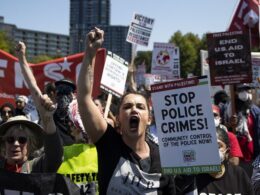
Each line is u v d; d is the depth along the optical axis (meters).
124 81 5.32
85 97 3.30
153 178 3.24
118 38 136.38
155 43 13.22
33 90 3.95
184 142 3.25
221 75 7.82
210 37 7.90
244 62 7.65
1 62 9.16
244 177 4.00
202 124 3.20
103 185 3.25
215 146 3.16
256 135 7.75
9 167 3.66
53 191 3.42
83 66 3.31
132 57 10.45
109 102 5.14
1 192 3.40
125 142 3.34
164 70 13.14
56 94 6.05
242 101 8.20
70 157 4.40
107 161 3.28
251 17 10.13
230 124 7.89
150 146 3.43
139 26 10.45
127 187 3.21
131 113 3.29
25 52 4.10
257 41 10.19
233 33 7.71
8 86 9.16
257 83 10.04
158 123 3.34
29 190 3.41
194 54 64.69
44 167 3.64
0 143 3.68
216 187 3.91
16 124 3.62
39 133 3.68
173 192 3.31
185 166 3.24
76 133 5.19
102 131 3.35
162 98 3.33
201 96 3.21
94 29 3.31
